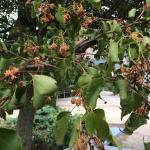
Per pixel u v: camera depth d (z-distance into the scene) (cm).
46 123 507
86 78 74
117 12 218
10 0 234
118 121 790
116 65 115
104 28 131
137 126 104
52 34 160
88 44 145
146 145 79
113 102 1127
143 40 100
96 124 60
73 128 62
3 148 49
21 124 283
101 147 60
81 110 77
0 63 111
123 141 462
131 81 95
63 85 118
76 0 144
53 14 142
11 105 98
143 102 97
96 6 120
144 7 129
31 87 112
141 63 95
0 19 244
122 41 103
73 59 120
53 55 127
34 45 147
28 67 100
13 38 226
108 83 94
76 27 136
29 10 225
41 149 440
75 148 59
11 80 83
